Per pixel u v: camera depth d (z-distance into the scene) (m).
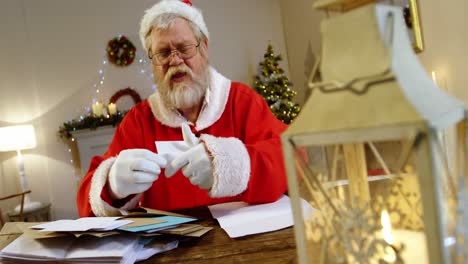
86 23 4.26
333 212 0.38
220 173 0.95
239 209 1.00
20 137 3.74
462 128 0.34
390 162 0.35
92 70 4.27
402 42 0.35
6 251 0.70
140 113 1.54
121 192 0.94
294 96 4.35
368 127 0.31
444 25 2.09
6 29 4.14
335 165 0.37
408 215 0.35
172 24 1.38
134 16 4.33
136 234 0.73
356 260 0.36
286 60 4.65
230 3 4.55
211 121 1.47
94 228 0.73
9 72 4.14
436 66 2.20
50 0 4.20
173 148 0.99
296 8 4.18
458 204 0.33
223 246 0.72
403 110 0.29
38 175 4.20
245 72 4.56
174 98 1.40
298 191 0.38
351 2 0.37
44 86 4.20
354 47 0.34
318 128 0.34
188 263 0.66
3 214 4.05
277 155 1.10
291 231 0.76
